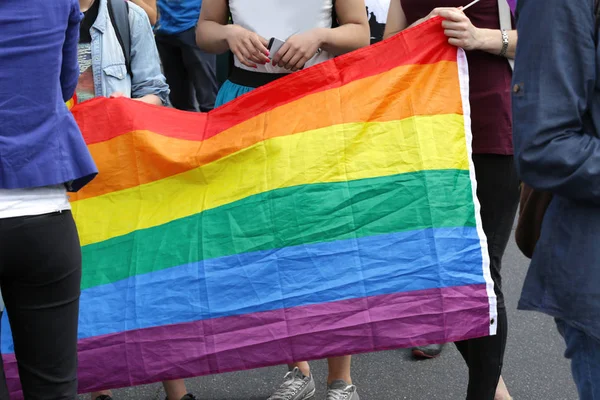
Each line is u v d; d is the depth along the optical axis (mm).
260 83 3105
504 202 2828
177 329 2762
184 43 6492
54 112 2059
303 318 2689
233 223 2807
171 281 2811
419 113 2736
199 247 2820
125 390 3582
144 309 2795
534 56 1841
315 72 2885
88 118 3045
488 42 2680
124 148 2992
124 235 2926
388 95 2783
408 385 3598
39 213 2053
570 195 1827
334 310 2668
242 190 2836
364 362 3824
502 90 2748
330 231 2715
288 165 2795
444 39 2768
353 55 2865
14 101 1978
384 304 2648
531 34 1851
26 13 1976
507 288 4758
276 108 2906
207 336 2742
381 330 2648
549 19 1810
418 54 2777
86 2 3340
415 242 2660
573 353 1945
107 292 2854
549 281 1936
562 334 2016
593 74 1792
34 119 2012
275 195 2781
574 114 1796
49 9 2021
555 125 1802
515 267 5098
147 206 2955
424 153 2701
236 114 3000
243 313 2729
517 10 1932
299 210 2748
